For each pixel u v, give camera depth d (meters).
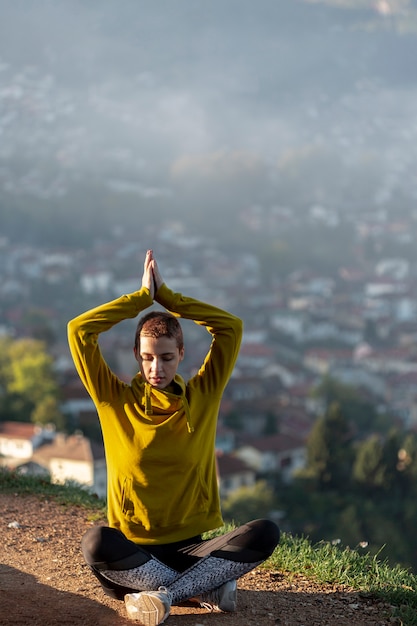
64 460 59.44
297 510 64.62
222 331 4.49
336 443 71.06
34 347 93.94
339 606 4.80
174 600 4.41
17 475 7.98
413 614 4.67
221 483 70.00
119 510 4.45
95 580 5.09
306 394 122.81
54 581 5.07
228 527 6.43
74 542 5.95
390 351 159.12
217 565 4.43
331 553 5.69
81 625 4.38
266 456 83.75
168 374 4.34
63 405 88.31
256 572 5.34
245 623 4.46
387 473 67.25
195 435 4.38
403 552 59.09
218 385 4.47
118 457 4.39
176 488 4.37
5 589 4.91
